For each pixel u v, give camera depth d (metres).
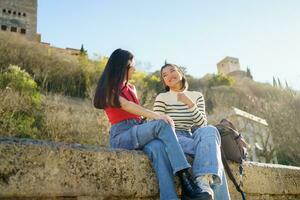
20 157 2.10
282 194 3.95
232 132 3.45
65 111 16.47
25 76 18.55
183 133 3.24
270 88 37.12
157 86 29.11
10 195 2.01
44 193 2.13
